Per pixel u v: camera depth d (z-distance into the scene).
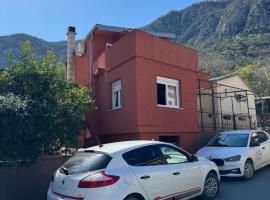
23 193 8.33
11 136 8.11
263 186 9.66
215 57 93.25
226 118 22.86
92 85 17.30
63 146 9.59
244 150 10.84
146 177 6.52
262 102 31.25
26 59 10.30
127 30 19.03
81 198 5.79
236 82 25.55
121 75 13.95
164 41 14.02
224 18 133.12
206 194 8.12
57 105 9.68
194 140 14.74
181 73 14.65
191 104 14.92
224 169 10.40
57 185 6.41
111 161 6.19
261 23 119.25
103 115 15.79
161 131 13.19
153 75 13.29
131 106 12.91
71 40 18.42
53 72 10.35
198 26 144.25
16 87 9.73
